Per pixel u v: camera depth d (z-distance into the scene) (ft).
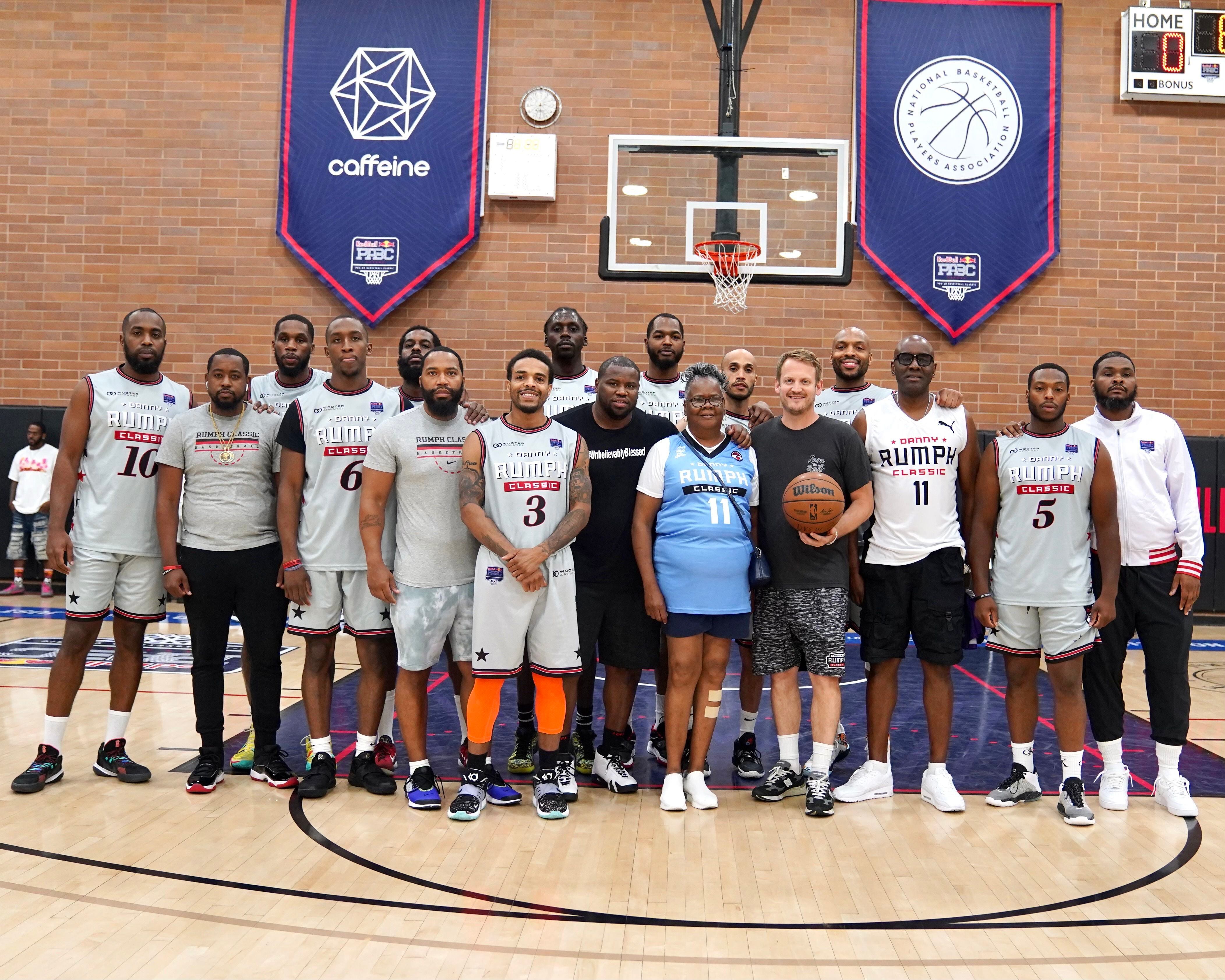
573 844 10.77
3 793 12.12
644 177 25.07
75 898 9.00
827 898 9.36
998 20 30.12
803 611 12.31
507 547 11.53
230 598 12.60
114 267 30.53
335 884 9.44
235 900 9.03
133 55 30.48
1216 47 29.73
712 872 9.99
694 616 11.98
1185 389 30.25
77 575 12.53
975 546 12.69
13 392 30.81
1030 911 9.12
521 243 30.30
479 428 12.13
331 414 12.51
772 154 24.93
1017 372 30.17
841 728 14.90
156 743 14.76
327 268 30.07
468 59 30.14
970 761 14.84
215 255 30.42
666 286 30.17
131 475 12.67
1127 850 10.84
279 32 30.42
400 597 12.01
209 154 30.42
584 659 13.34
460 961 7.93
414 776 12.01
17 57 30.58
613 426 12.85
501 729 16.26
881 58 30.04
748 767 13.71
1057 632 12.12
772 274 24.81
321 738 12.62
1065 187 30.27
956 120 30.01
